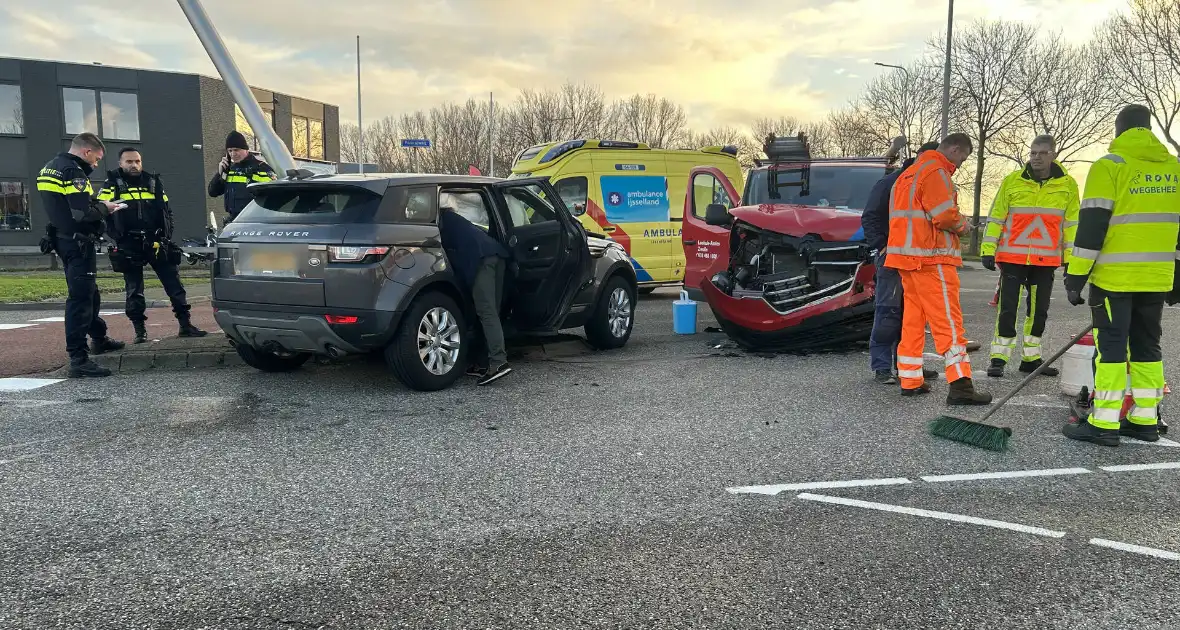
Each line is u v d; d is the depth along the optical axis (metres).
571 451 4.35
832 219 7.04
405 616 2.59
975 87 32.81
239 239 5.67
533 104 55.28
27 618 2.56
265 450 4.38
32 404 5.43
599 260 7.39
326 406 5.38
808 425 4.85
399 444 4.49
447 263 5.86
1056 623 2.55
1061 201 6.11
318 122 40.75
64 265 6.22
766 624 2.54
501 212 6.38
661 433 4.69
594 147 11.69
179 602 2.68
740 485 3.80
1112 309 4.40
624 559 3.01
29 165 28.14
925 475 3.94
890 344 5.94
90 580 2.84
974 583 2.82
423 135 60.06
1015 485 3.80
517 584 2.81
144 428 4.82
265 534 3.24
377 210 5.46
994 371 6.34
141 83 29.19
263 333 5.68
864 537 3.21
